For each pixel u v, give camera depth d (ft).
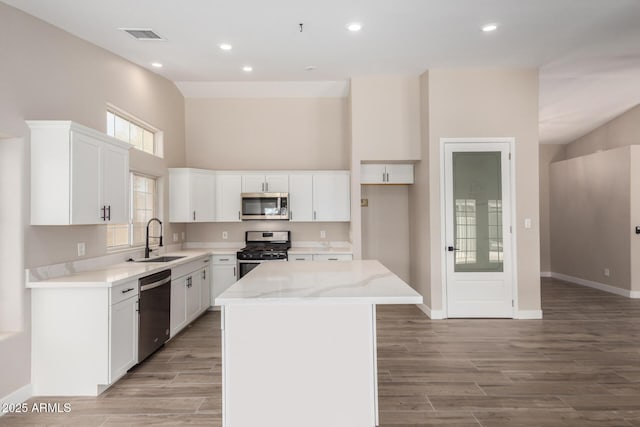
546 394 9.32
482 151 16.06
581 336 13.69
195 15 10.80
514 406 8.76
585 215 23.25
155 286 11.87
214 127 19.79
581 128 24.18
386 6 10.62
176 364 11.29
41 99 9.76
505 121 16.06
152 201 16.40
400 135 17.08
